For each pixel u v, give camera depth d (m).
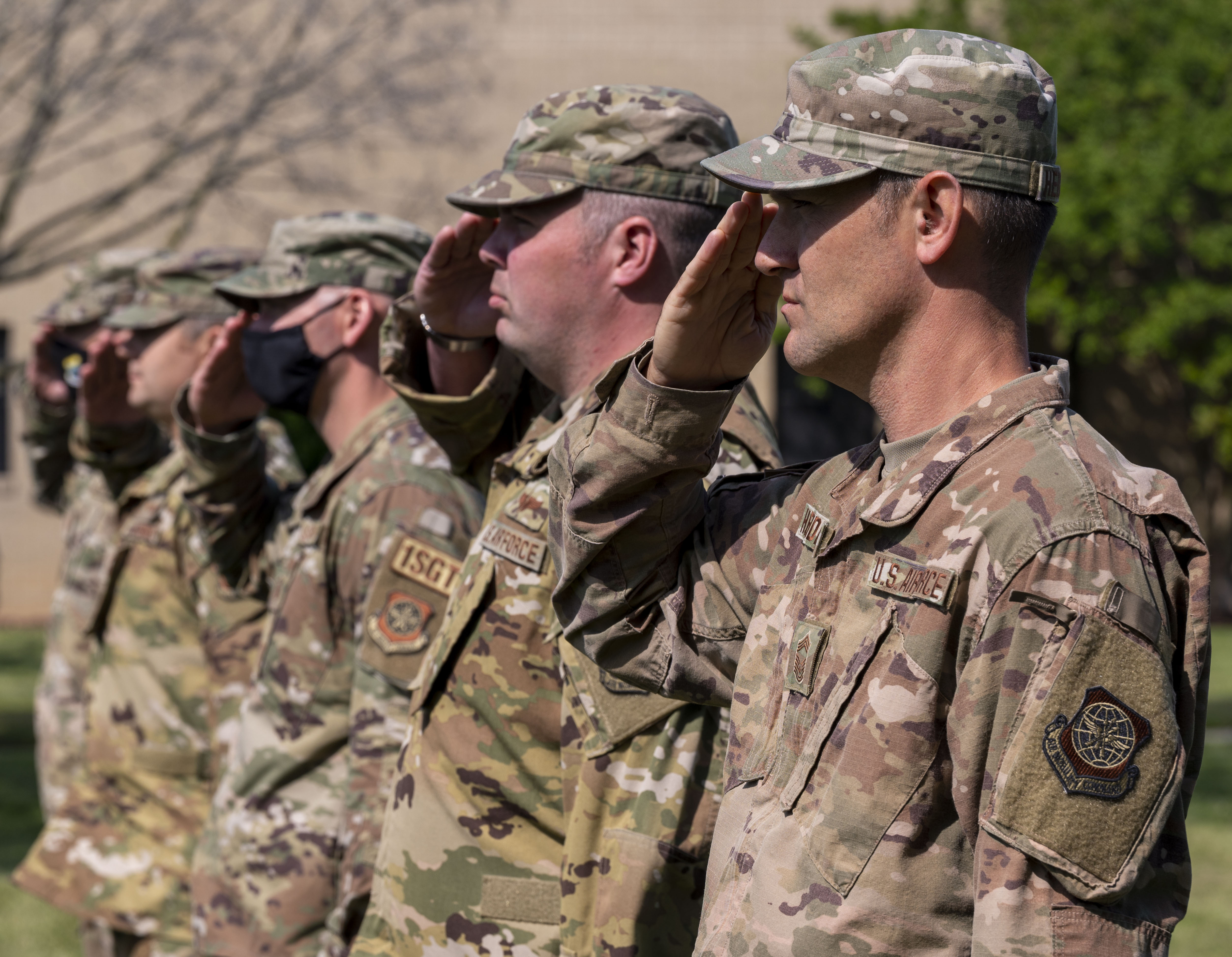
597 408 6.49
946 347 5.40
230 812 10.74
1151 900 4.84
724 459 7.76
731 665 6.45
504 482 8.45
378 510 9.97
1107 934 4.67
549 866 7.82
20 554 51.00
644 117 7.79
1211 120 43.50
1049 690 4.74
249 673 13.12
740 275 6.03
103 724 14.30
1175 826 4.90
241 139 33.66
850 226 5.43
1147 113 44.88
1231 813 23.11
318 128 33.91
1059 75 45.16
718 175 5.64
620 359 6.33
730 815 5.70
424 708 8.24
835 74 5.44
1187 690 4.98
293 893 10.32
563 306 7.92
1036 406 5.20
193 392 12.30
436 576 9.68
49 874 13.80
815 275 5.55
